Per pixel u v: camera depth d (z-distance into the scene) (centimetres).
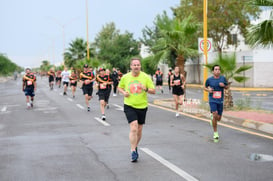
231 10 3466
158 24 1822
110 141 864
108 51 5503
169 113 1399
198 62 3941
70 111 1518
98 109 1576
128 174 591
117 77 2427
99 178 573
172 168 620
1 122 1240
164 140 864
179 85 1286
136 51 5616
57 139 905
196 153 729
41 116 1372
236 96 2227
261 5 1089
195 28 1780
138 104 667
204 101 1638
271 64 3081
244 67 1371
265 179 556
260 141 843
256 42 1116
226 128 1033
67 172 611
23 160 698
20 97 2362
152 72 4653
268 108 1525
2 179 580
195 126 1075
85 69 1525
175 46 1806
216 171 600
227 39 3753
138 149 767
